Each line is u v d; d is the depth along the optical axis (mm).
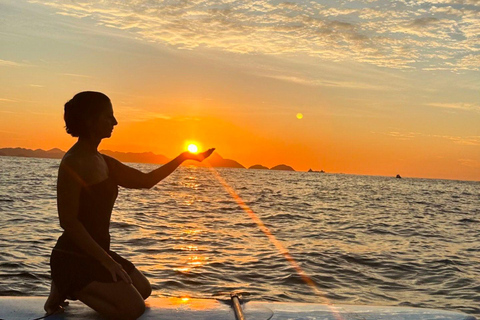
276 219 20094
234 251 11703
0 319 3432
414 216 25406
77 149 3484
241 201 30266
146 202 26016
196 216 19766
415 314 3611
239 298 3846
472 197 55844
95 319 3469
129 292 3455
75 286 3443
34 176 50469
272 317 3484
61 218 3381
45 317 3492
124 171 3805
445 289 9055
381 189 69125
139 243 12344
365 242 14383
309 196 40719
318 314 3574
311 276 9469
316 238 14656
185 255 10969
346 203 33969
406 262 11281
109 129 3537
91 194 3449
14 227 14023
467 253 13180
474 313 7629
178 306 3697
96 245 3383
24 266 9180
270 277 9266
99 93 3516
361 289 8828
